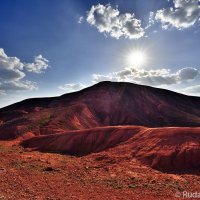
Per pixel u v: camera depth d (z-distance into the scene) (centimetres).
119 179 2127
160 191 1727
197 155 2995
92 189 1689
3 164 2214
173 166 2945
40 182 1741
